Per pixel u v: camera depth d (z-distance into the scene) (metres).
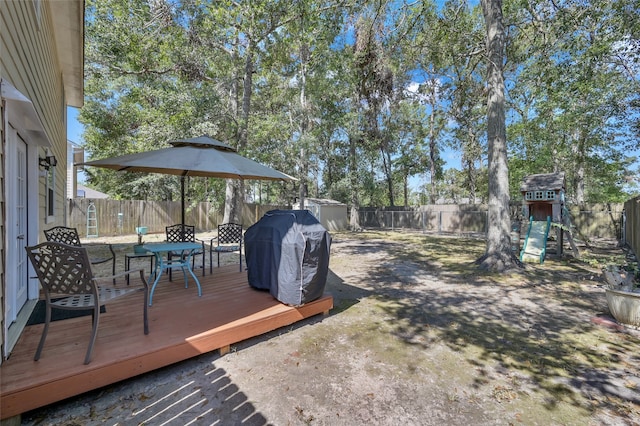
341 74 14.09
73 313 3.19
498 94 6.62
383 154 22.88
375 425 1.93
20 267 3.26
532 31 8.12
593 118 8.91
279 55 11.47
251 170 4.23
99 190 22.67
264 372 2.54
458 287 5.40
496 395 2.27
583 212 13.04
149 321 2.96
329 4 7.95
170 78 11.92
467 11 8.45
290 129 16.28
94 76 10.31
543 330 3.50
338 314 3.98
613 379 2.49
